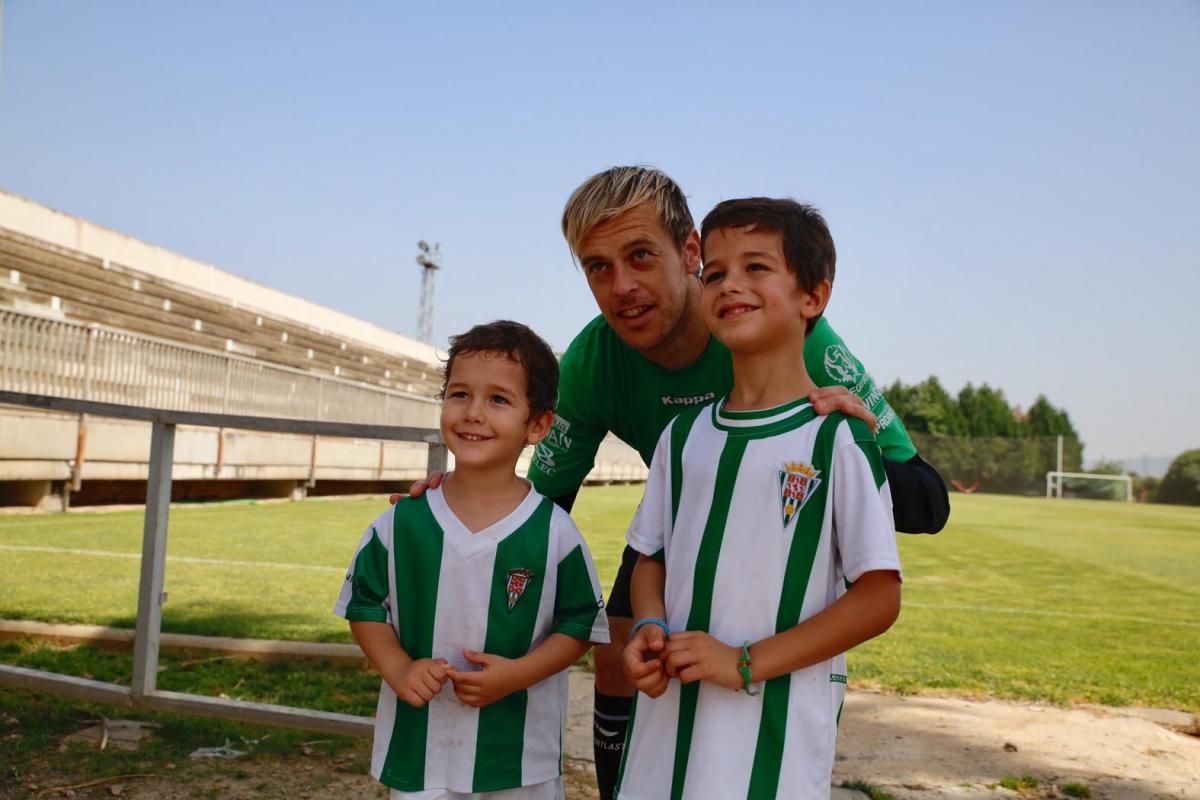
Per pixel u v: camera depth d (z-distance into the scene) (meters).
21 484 11.31
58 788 2.49
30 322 10.84
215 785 2.54
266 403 15.77
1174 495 42.78
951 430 60.03
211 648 4.10
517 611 1.73
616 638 2.20
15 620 4.63
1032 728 3.44
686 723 1.48
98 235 21.77
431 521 1.77
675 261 1.94
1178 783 2.83
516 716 1.72
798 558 1.48
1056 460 46.16
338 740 2.96
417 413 22.44
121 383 12.36
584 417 2.36
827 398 1.55
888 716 3.57
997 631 5.80
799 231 1.55
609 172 1.92
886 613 1.43
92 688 3.10
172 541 9.21
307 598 5.89
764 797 1.40
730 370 2.11
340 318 32.75
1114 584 8.82
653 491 1.67
